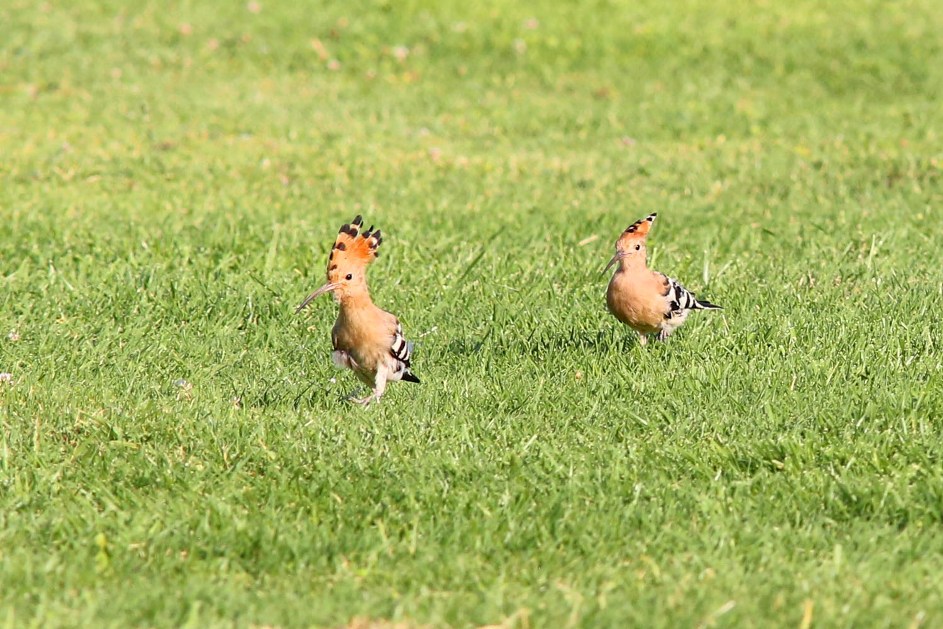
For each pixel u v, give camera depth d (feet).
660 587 26.99
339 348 36.45
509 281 50.44
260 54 98.48
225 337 43.93
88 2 109.81
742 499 30.83
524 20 106.32
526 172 70.90
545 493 31.37
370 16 106.83
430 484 31.55
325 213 61.26
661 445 33.88
